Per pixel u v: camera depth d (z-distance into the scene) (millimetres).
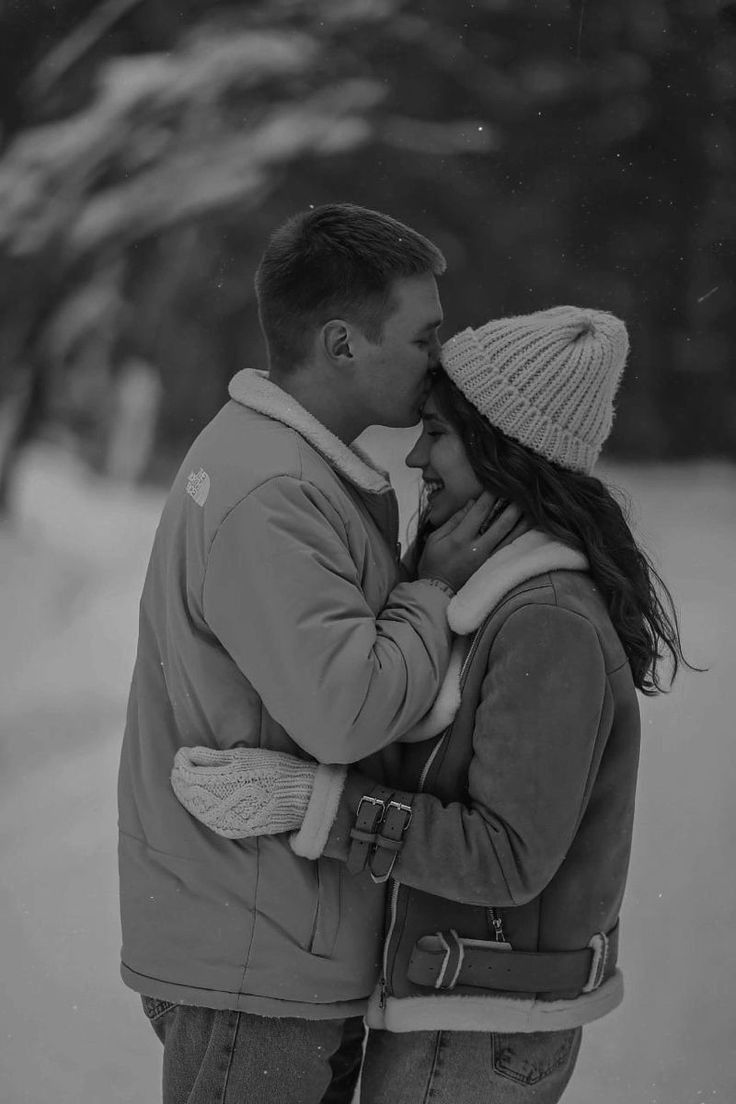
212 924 2045
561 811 1978
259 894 2031
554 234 23328
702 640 8211
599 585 2100
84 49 19344
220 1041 2051
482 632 2051
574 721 1981
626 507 2348
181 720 2121
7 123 19562
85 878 4895
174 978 2068
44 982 3988
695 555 12453
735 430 24641
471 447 2127
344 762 1972
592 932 2096
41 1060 3508
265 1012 2021
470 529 2127
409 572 2307
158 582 2176
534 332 2105
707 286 24031
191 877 2061
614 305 24016
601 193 23047
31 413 20156
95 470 22422
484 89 21344
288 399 2111
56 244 19641
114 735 7258
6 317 20000
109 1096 3324
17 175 19469
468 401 2133
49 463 21156
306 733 1959
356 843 1991
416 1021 2027
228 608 1997
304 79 20109
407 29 20438
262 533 1974
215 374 24031
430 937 2031
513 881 1972
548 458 2115
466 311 23781
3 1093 3328
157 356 23266
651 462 24688
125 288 22109
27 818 5672
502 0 20938
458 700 2053
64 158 19375
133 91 19359
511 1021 2029
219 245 22250
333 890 2053
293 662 1944
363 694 1929
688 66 22000
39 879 4875
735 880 4566
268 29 19969
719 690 6812
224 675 2061
